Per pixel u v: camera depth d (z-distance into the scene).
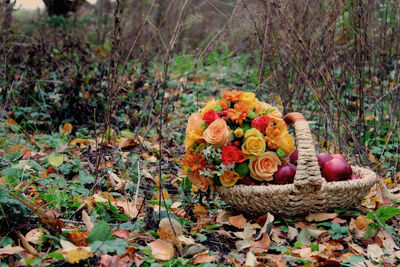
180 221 2.11
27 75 4.30
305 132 2.10
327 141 3.32
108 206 2.20
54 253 1.65
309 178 2.05
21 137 3.55
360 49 3.29
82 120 3.93
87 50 5.64
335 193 2.12
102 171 2.76
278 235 2.07
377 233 2.05
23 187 2.38
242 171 2.18
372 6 3.63
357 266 1.80
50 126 3.86
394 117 3.33
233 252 1.88
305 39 3.31
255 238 2.00
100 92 4.05
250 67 5.42
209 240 2.02
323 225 2.12
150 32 6.03
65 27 7.74
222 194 2.23
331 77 3.21
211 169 2.21
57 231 1.86
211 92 5.10
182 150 3.45
